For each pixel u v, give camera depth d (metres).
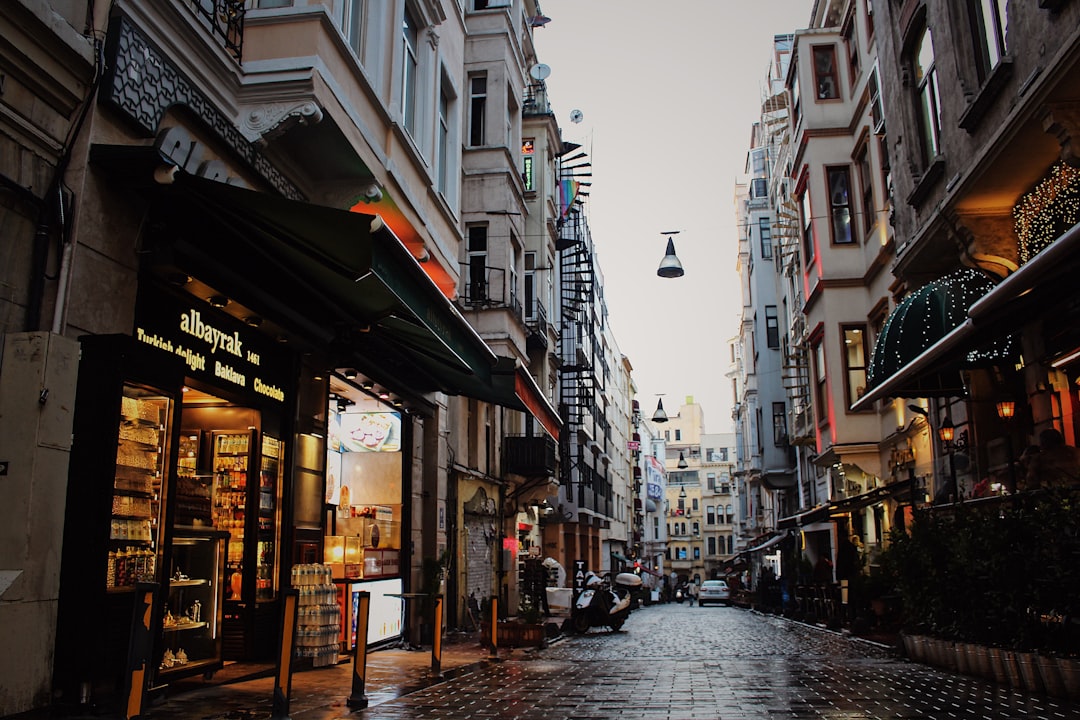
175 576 8.18
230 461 9.41
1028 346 12.62
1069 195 11.11
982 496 11.80
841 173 23.08
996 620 8.94
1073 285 9.70
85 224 6.56
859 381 21.84
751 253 42.75
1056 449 10.27
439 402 15.57
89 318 6.59
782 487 39.22
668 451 120.50
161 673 7.45
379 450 13.92
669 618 30.42
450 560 16.47
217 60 8.30
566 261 37.00
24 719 5.61
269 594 9.52
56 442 6.03
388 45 11.70
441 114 15.74
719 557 105.19
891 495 17.77
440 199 14.15
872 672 9.91
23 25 5.92
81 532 6.21
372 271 7.36
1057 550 7.93
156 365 7.00
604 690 8.73
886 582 16.02
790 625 21.62
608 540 55.56
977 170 11.62
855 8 22.34
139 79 7.15
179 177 6.86
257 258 8.48
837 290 22.33
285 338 9.59
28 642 5.76
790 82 25.66
